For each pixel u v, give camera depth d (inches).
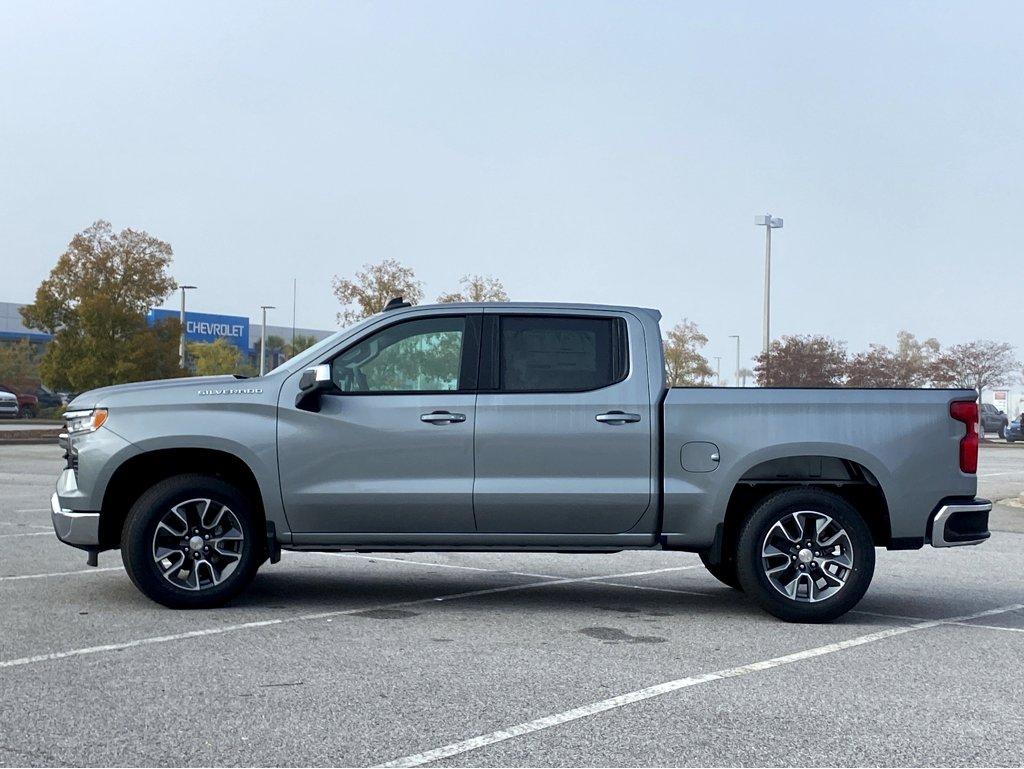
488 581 379.2
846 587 305.0
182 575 339.9
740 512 320.8
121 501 319.9
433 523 309.7
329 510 309.1
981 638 287.9
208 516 313.7
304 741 190.1
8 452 1114.7
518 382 312.8
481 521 309.4
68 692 220.2
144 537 304.5
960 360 2386.8
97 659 249.3
